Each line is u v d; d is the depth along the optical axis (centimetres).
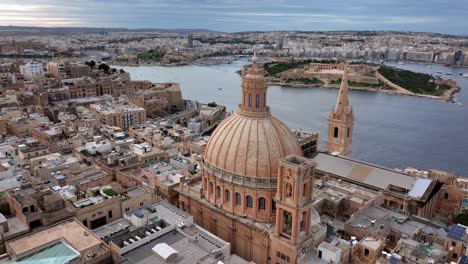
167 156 15638
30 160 13412
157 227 8788
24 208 8638
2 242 8044
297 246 8394
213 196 10019
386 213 10694
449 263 8581
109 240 8156
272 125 9519
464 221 12300
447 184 14312
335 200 11156
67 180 12181
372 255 8700
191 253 7956
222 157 9550
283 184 8288
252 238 9256
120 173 13388
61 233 8156
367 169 13488
